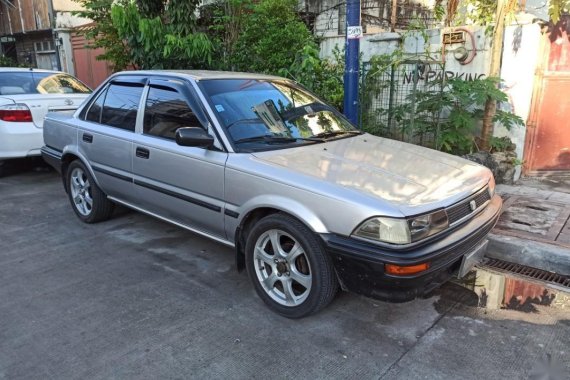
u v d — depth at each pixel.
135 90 4.38
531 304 3.51
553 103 6.41
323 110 4.35
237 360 2.81
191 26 7.95
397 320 3.26
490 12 6.89
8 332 3.08
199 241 4.65
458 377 2.66
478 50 6.50
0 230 4.97
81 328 3.13
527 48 6.14
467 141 6.23
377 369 2.73
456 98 6.09
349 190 2.88
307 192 2.96
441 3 10.25
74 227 5.05
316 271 2.99
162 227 5.03
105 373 2.68
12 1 17.80
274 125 3.80
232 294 3.61
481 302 3.53
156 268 4.05
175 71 4.24
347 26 5.52
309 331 3.11
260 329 3.13
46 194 6.38
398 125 6.88
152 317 3.27
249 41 7.99
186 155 3.69
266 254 3.33
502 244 4.34
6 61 16.98
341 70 7.61
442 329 3.15
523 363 2.79
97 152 4.64
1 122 6.61
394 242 2.69
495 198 3.69
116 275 3.92
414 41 7.13
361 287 2.88
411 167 3.35
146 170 4.10
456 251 2.93
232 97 3.83
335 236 2.88
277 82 4.38
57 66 16.66
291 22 7.92
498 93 5.84
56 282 3.79
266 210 3.31
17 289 3.67
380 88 7.11
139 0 8.20
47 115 5.54
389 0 12.09
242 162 3.34
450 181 3.20
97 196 4.90
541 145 6.59
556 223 4.80
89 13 9.12
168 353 2.87
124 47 8.94
